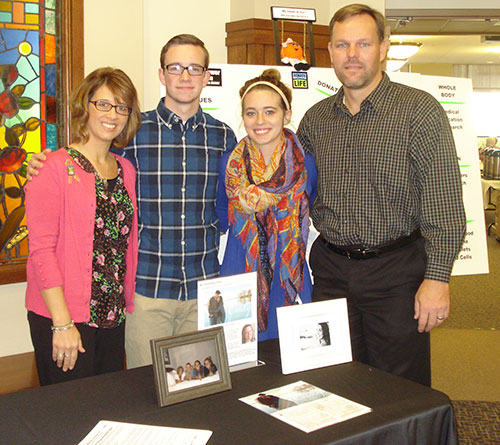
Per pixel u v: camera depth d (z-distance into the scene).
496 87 14.49
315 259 2.16
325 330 1.54
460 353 3.93
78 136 1.81
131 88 1.83
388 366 2.01
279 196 2.02
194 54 1.96
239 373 1.50
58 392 1.38
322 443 1.14
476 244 3.27
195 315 2.10
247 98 1.94
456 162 1.91
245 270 2.04
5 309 3.07
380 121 1.95
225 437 1.16
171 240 2.04
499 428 2.79
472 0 4.88
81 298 1.77
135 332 2.05
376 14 1.97
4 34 2.91
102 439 1.15
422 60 13.59
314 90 2.92
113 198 1.85
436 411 1.30
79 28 3.10
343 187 2.02
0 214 2.97
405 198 1.96
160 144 2.02
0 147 2.94
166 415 1.26
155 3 3.68
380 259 1.97
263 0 3.79
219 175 2.11
